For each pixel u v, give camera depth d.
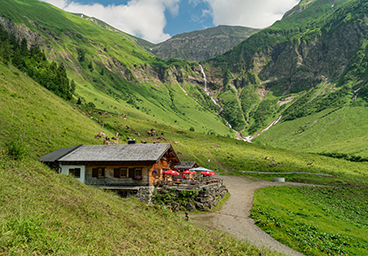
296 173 85.06
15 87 70.25
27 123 52.47
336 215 40.72
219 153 120.25
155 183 38.03
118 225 16.55
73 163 38.44
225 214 34.06
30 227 11.05
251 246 21.44
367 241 29.12
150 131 136.00
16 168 20.88
